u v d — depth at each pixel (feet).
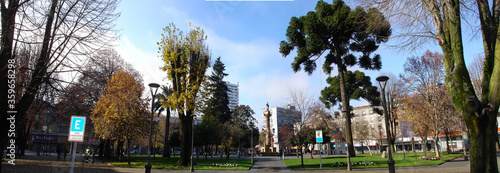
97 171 55.83
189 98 71.67
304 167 69.21
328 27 87.81
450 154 105.50
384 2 29.32
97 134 83.61
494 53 26.20
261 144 268.00
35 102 71.41
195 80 74.95
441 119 84.84
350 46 100.78
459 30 28.09
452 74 28.09
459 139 187.73
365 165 67.41
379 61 103.30
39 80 33.99
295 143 98.43
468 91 26.84
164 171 61.31
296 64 103.24
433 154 109.40
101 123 78.48
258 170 65.67
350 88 140.77
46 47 34.35
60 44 34.06
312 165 72.90
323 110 117.19
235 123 213.87
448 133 96.89
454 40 28.02
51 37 33.32
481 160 25.63
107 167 67.72
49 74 33.78
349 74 141.28
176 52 73.51
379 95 138.21
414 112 88.58
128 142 78.89
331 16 88.48
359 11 31.78
